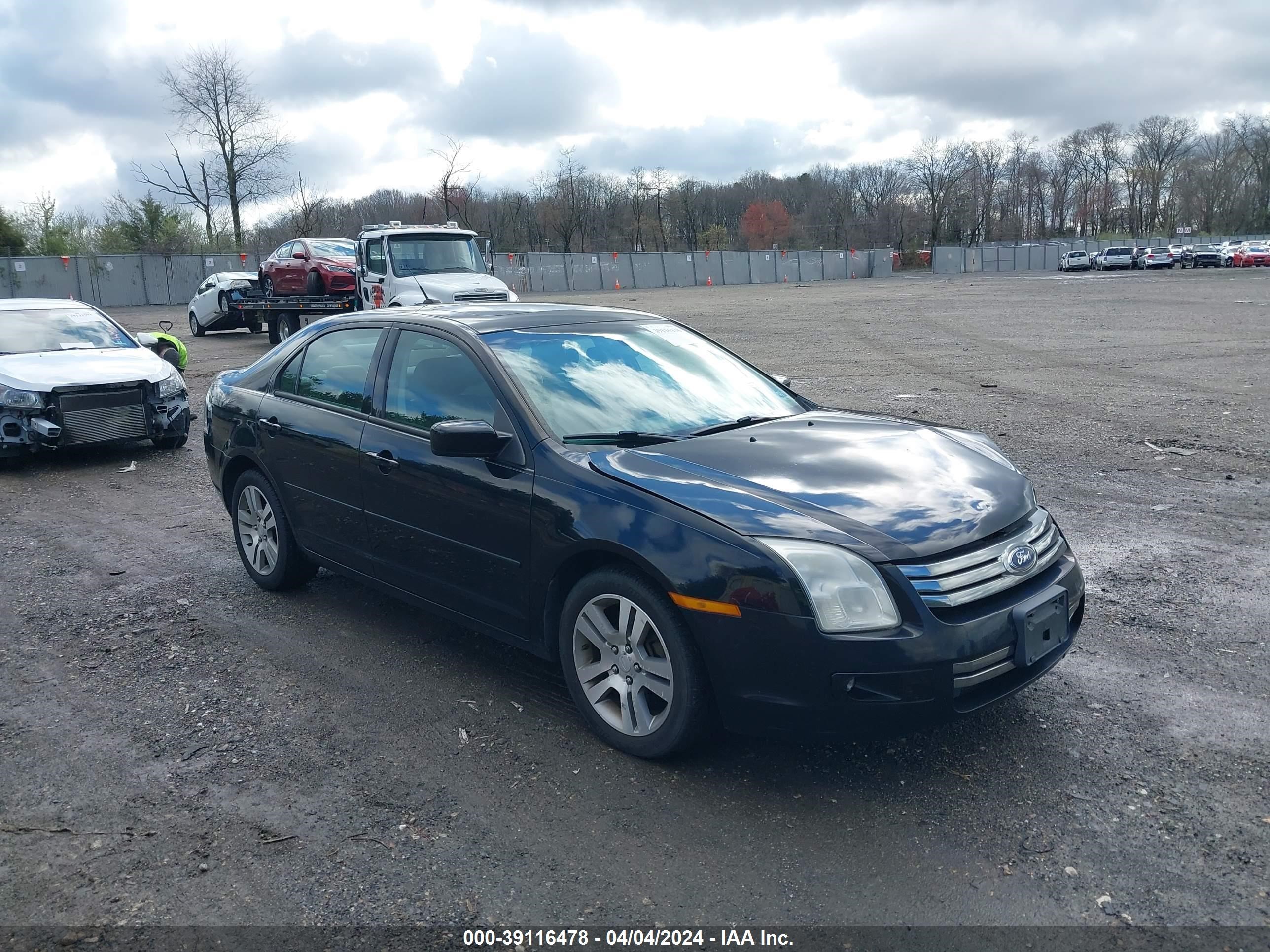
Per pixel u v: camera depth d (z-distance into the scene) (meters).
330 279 19.89
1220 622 4.77
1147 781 3.37
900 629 3.10
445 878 2.95
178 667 4.56
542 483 3.76
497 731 3.86
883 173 103.94
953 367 15.15
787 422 4.40
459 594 4.19
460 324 4.52
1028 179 117.38
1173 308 26.95
